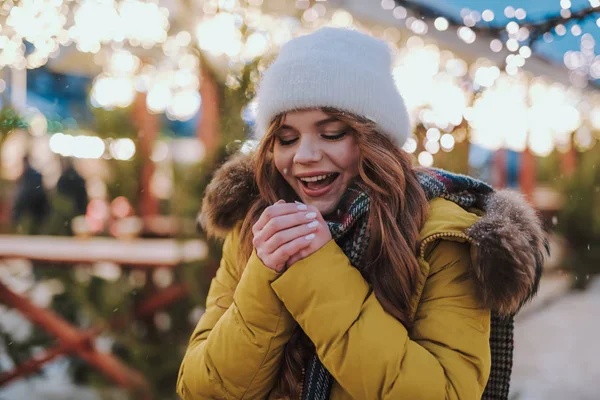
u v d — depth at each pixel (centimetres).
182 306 259
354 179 106
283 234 91
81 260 245
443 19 234
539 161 706
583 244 559
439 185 106
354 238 100
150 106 301
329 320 89
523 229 97
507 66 221
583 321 429
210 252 235
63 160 384
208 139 239
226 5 231
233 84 234
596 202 565
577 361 345
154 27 261
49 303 280
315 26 290
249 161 122
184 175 239
